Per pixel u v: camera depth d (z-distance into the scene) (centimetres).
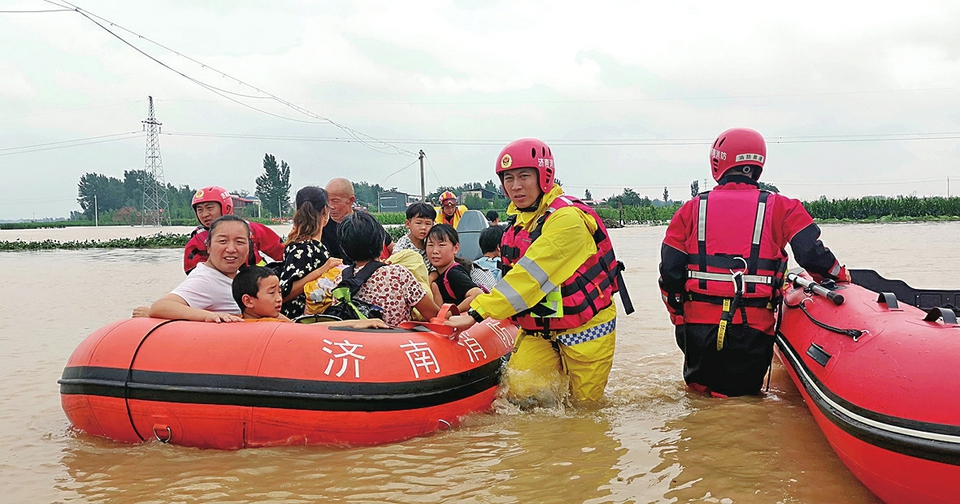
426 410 410
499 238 715
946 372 285
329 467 363
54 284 1507
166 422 391
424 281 506
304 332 404
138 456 383
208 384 384
